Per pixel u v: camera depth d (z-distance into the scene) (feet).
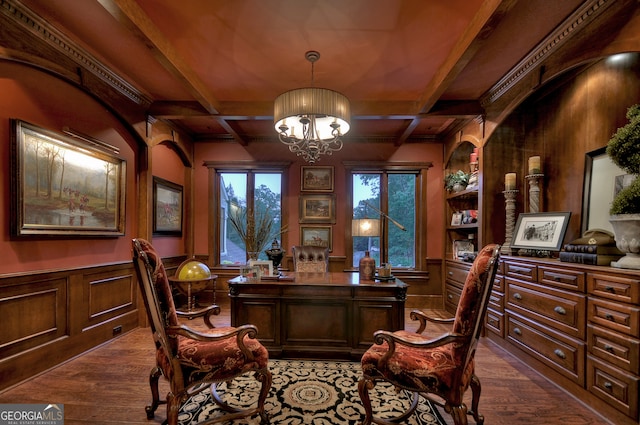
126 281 10.94
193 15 6.64
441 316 13.83
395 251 15.97
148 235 11.75
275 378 7.76
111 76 9.37
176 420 5.24
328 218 15.90
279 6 6.34
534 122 10.64
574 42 6.94
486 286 4.92
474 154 12.50
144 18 6.57
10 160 6.91
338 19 6.75
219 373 5.57
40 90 7.60
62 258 8.34
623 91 7.44
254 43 7.68
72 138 8.52
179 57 8.18
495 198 11.07
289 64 8.68
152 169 12.42
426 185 15.56
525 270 8.66
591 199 8.27
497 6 5.66
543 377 7.85
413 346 5.23
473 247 13.83
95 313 9.51
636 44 5.71
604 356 6.09
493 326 10.29
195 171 16.17
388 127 14.34
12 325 7.02
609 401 5.94
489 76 9.29
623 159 5.89
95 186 9.39
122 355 8.98
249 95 10.79
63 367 8.14
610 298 5.99
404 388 5.41
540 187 10.32
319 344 9.01
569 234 9.07
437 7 6.37
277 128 9.41
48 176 7.77
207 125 14.57
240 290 9.16
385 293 8.86
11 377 7.00
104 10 6.54
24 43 6.86
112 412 6.26
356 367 8.41
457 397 5.05
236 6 6.35
